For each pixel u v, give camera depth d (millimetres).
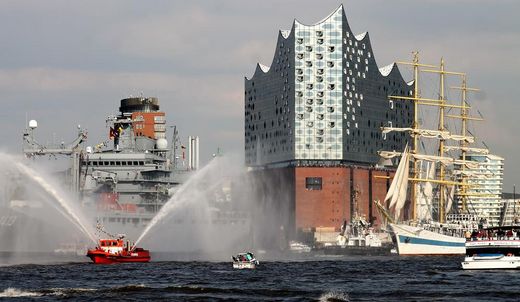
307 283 188750
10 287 175375
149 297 154875
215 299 152625
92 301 149125
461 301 152000
